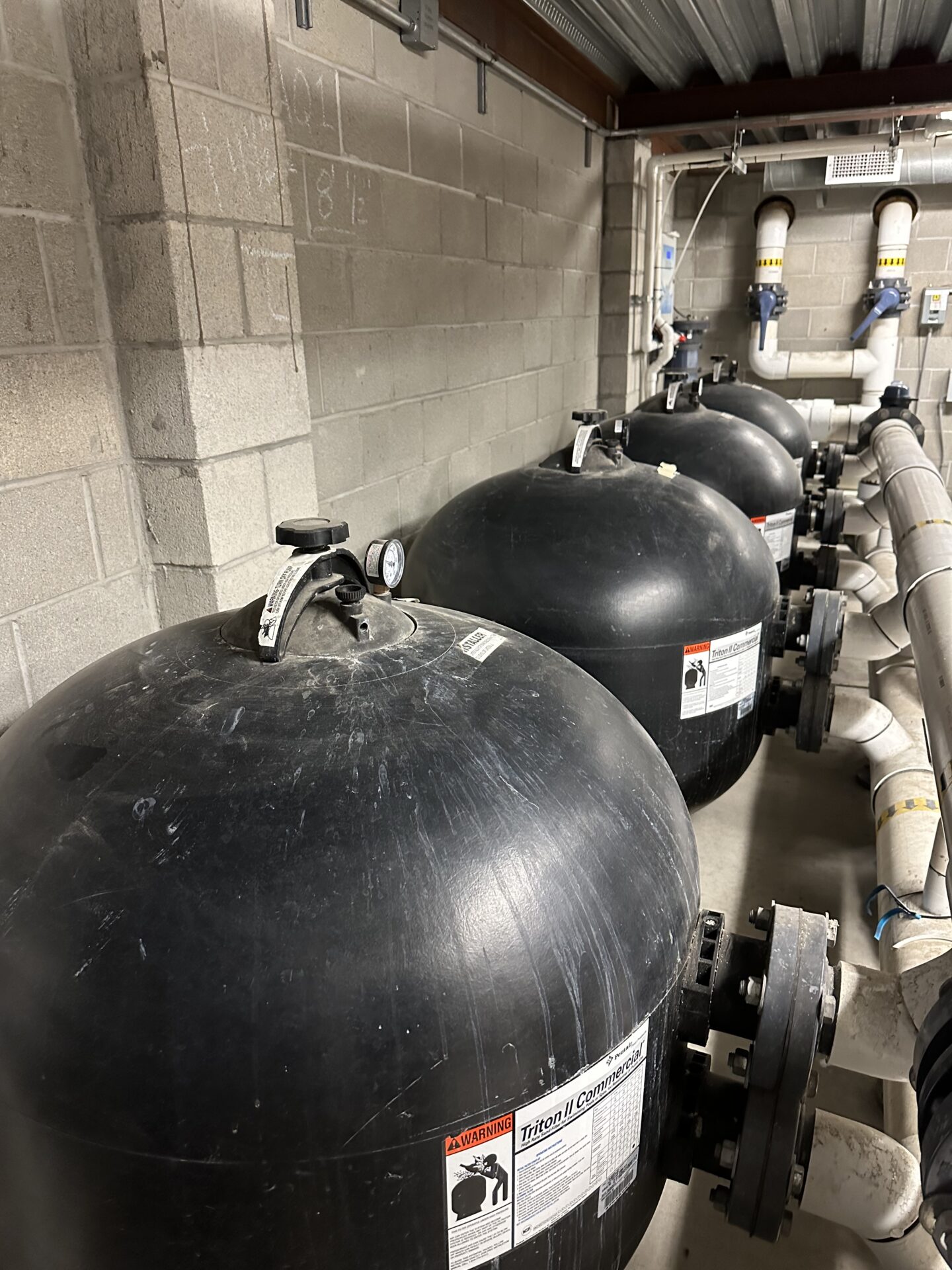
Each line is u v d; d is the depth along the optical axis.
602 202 3.81
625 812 0.72
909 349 4.59
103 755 0.68
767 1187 0.76
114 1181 0.56
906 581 1.42
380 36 1.96
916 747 1.78
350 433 2.02
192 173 1.28
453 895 0.59
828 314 4.72
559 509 1.43
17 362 1.18
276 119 1.46
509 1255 0.63
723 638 1.39
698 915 0.80
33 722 0.77
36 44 1.16
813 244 4.63
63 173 1.22
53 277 1.22
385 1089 0.55
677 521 1.42
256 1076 0.54
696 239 4.90
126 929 0.57
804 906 1.78
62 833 0.63
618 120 3.76
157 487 1.40
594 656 1.33
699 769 1.46
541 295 3.20
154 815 0.62
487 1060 0.58
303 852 0.59
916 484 1.88
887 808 1.67
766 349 4.69
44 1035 0.56
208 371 1.36
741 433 2.35
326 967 0.55
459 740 0.68
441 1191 0.58
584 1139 0.64
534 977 0.60
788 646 1.61
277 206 1.49
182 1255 0.57
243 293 1.42
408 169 2.15
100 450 1.34
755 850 1.99
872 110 3.35
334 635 0.78
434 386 2.41
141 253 1.27
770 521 2.29
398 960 0.56
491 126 2.62
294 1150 0.54
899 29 2.99
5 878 0.62
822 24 2.92
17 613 1.23
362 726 0.68
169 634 0.87
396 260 2.14
